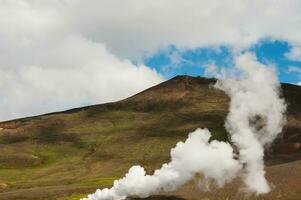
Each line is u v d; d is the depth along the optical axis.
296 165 94.00
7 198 133.75
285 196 73.31
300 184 78.25
